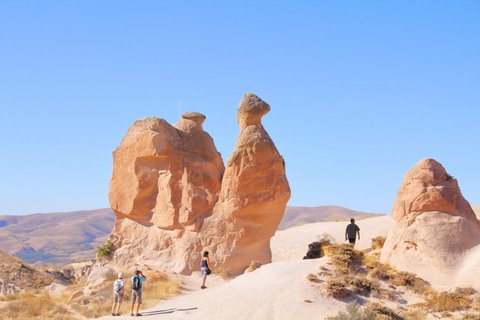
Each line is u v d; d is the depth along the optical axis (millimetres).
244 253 27375
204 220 28094
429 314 16453
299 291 17812
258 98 28406
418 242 19359
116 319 18719
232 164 27312
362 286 18375
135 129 30531
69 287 29375
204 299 19703
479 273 17391
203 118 31391
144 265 27234
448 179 20688
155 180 30188
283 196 28047
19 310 24188
